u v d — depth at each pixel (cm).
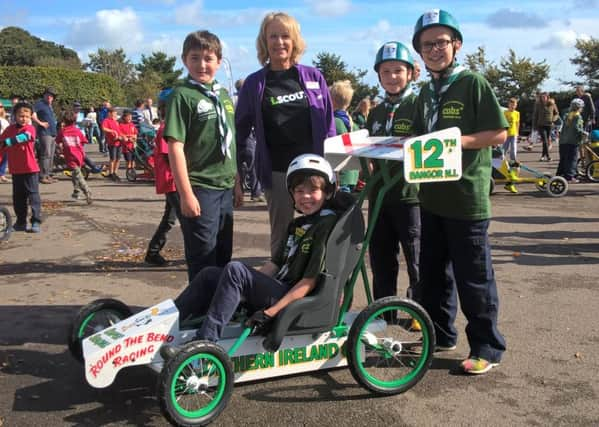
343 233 348
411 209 432
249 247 732
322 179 356
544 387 363
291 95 438
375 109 470
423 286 407
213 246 414
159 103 590
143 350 331
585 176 1380
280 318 333
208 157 405
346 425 320
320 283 347
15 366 392
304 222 368
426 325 358
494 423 321
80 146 1090
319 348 369
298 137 441
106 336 329
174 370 300
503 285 566
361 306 514
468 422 322
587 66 4194
